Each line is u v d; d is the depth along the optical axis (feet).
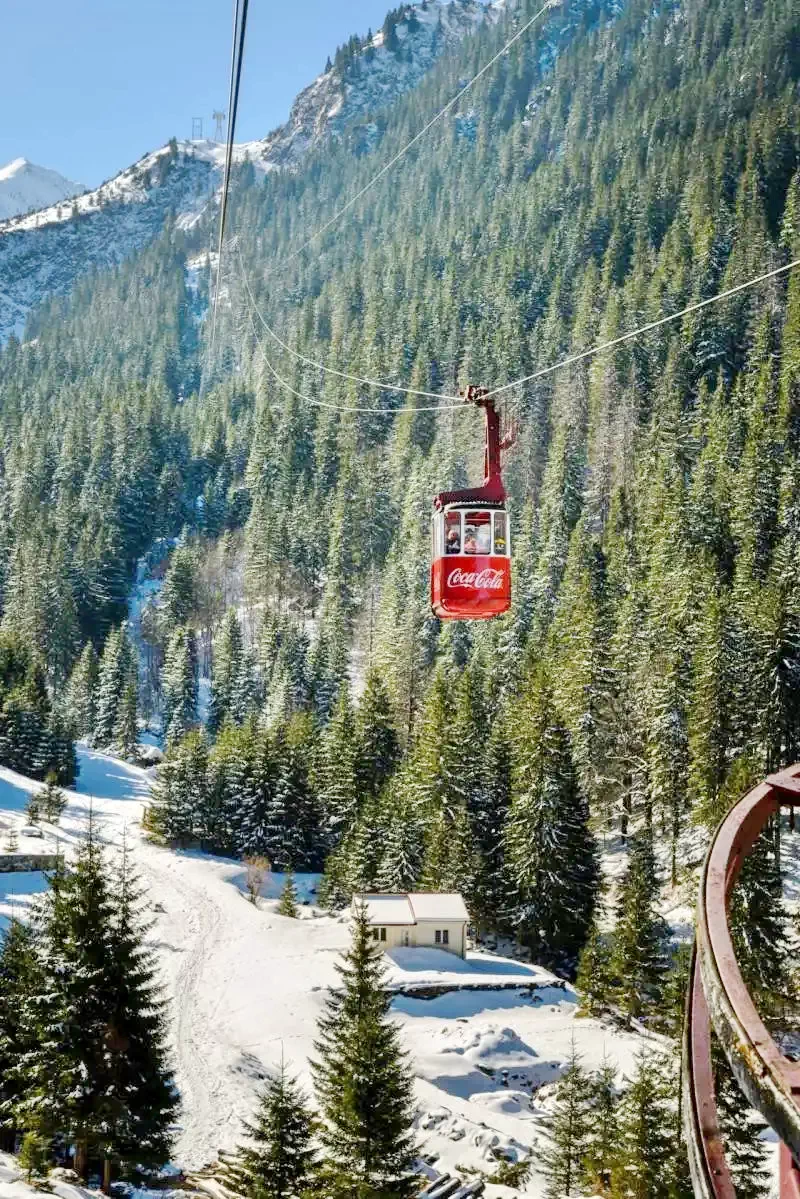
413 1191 104.47
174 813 291.79
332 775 291.99
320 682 398.62
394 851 239.30
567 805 219.61
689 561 317.42
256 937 213.25
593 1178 117.70
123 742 413.39
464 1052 160.04
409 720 359.46
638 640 282.97
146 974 107.96
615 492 462.19
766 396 453.17
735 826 33.91
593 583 351.25
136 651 488.44
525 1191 120.88
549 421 594.65
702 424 481.46
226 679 426.92
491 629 370.32
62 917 107.55
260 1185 98.58
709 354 563.48
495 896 228.43
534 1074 156.97
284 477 633.20
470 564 77.61
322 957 198.70
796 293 536.83
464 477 537.24
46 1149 103.76
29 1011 107.24
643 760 258.37
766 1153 101.65
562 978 208.74
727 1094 101.96
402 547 511.40
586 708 260.42
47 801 297.74
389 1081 105.81
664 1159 106.93
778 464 370.12
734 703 228.22
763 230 630.33
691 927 209.67
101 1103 103.96
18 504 640.99
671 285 620.08
